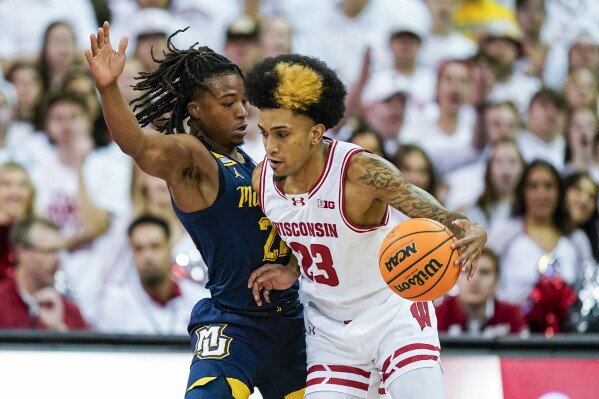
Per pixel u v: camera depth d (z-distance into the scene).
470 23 13.59
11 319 11.59
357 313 7.11
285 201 6.84
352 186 6.63
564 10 13.88
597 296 12.11
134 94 12.63
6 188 12.20
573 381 9.76
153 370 10.08
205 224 7.04
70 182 12.36
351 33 13.34
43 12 12.74
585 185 13.03
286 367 7.48
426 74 13.39
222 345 7.20
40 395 9.74
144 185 12.40
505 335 11.22
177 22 13.01
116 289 12.00
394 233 6.44
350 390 7.11
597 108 13.60
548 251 12.85
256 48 13.08
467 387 9.76
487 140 13.23
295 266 7.34
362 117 13.23
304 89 6.43
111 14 12.90
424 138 13.20
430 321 7.08
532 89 13.51
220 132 7.21
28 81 12.60
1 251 11.89
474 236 6.25
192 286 12.02
